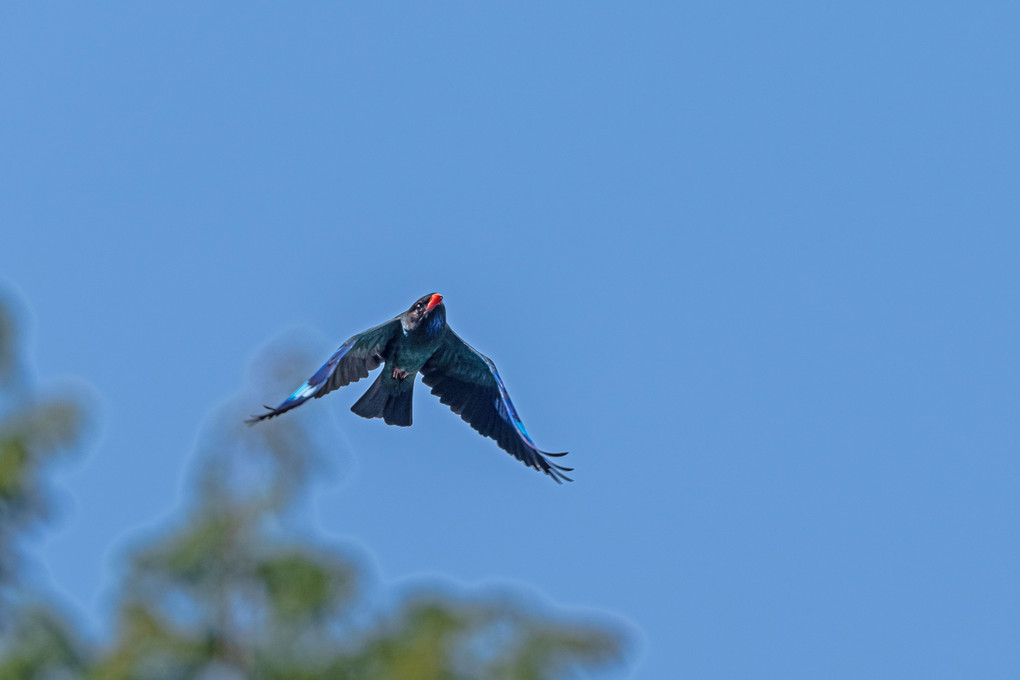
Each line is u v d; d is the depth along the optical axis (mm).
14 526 22203
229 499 20531
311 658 19984
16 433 22438
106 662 19516
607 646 19828
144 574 20266
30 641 20250
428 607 19969
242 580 20250
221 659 19891
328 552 20281
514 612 20031
